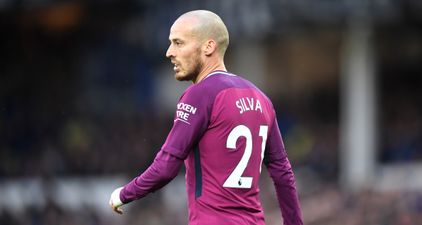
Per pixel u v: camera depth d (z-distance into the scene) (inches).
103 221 1663.4
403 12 1720.0
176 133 585.6
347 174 1784.0
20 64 2053.4
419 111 2105.1
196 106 585.6
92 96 2081.7
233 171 592.1
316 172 1838.1
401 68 2126.0
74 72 2090.3
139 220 1590.8
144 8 1908.2
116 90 2102.6
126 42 2087.8
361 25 1724.9
